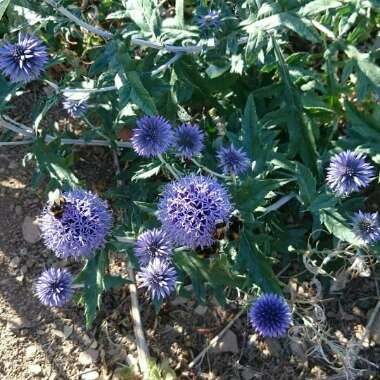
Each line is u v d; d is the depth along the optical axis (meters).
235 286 0.29
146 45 0.31
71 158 0.32
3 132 0.40
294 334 0.33
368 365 0.33
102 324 0.35
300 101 0.32
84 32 0.39
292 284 0.35
